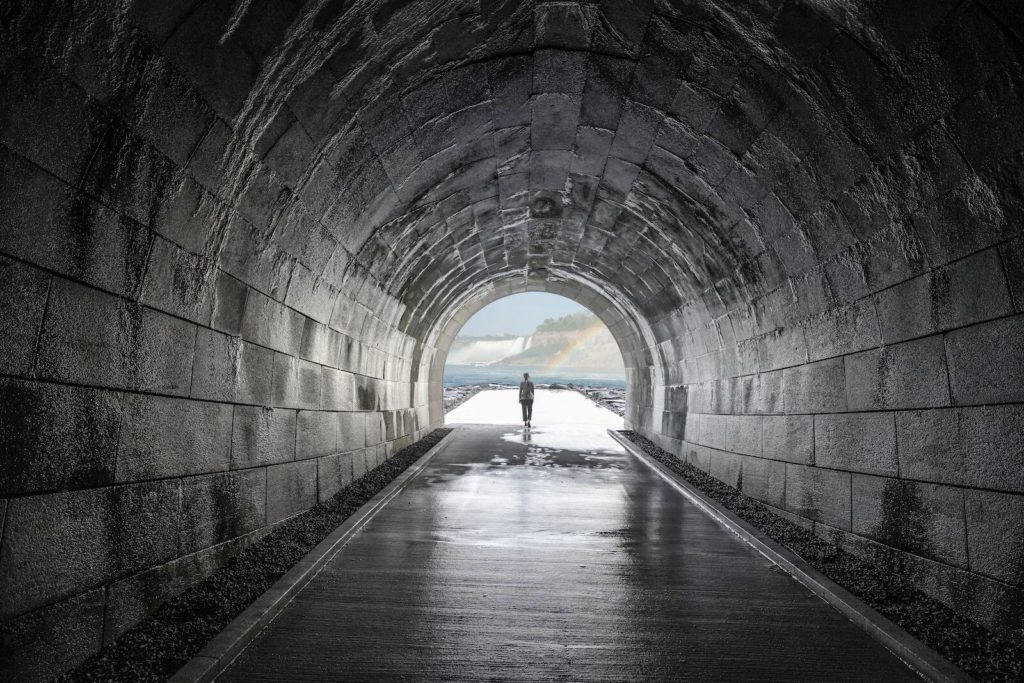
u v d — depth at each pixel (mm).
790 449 7574
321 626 4266
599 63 5926
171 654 3688
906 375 5191
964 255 4340
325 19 4156
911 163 4473
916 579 5039
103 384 3672
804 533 6949
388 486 9406
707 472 11125
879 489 5613
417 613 4527
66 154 3102
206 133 4129
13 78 2672
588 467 12008
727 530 7180
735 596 4988
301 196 5871
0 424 2867
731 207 7449
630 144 7520
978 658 3777
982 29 3336
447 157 7531
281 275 6301
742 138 6113
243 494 5770
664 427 14633
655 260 11586
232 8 3553
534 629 4277
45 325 3137
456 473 11102
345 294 8508
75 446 3432
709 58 5332
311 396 7676
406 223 8906
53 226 3121
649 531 7078
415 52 5164
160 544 4375
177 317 4527
